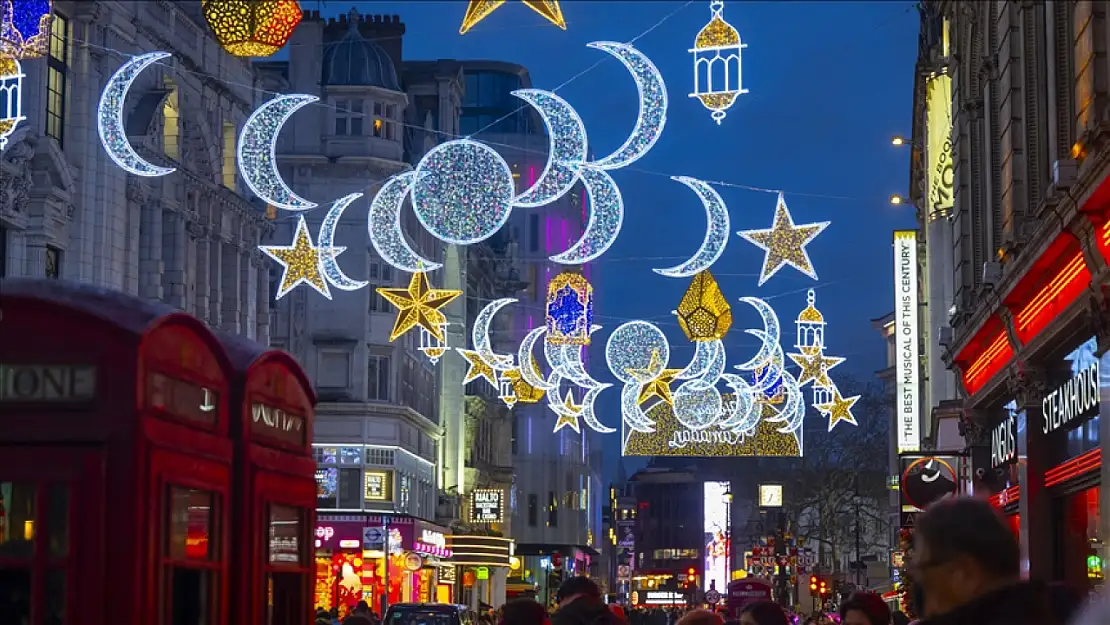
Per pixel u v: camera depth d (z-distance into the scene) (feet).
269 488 37.40
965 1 114.73
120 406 30.99
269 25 51.49
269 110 179.83
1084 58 75.41
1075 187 68.44
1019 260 84.17
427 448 241.76
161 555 31.42
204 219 160.66
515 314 360.48
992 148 104.12
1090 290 71.05
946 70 143.43
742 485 408.87
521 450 360.69
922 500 116.16
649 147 68.13
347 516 205.26
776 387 179.83
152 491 31.09
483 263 300.81
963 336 108.47
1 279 32.99
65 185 128.26
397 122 217.36
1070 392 82.74
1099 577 76.79
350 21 219.61
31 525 30.83
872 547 349.61
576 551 371.56
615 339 130.93
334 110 214.28
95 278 132.87
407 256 219.20
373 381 214.90
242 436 36.17
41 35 88.38
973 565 15.61
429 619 96.12
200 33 160.45
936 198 149.48
